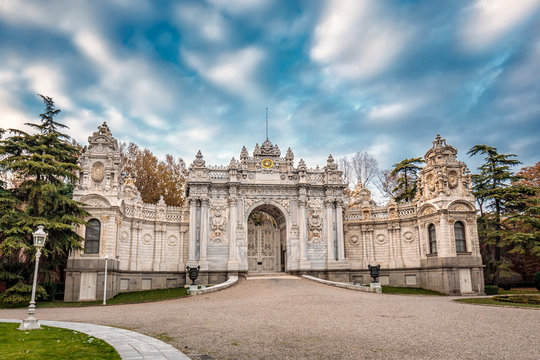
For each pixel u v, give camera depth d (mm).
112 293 40219
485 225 52656
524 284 53281
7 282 35656
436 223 45688
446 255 43938
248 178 52750
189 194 51594
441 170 46281
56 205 36250
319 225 52906
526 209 49344
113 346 14281
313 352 13727
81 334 16688
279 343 15219
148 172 62031
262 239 58156
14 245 31266
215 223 50594
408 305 28000
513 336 16328
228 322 20719
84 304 35375
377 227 53562
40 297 38750
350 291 38969
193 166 51688
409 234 50656
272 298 32781
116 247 42500
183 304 31266
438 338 15961
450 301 31516
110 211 41031
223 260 49875
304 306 27375
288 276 49375
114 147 43656
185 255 50875
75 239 36656
